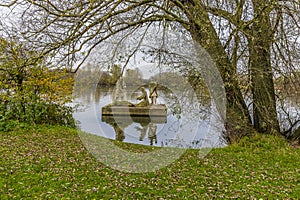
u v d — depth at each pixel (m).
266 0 5.48
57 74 8.03
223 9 5.59
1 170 4.55
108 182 4.09
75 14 4.38
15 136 7.42
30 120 8.60
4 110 8.51
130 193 3.72
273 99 6.26
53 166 4.83
